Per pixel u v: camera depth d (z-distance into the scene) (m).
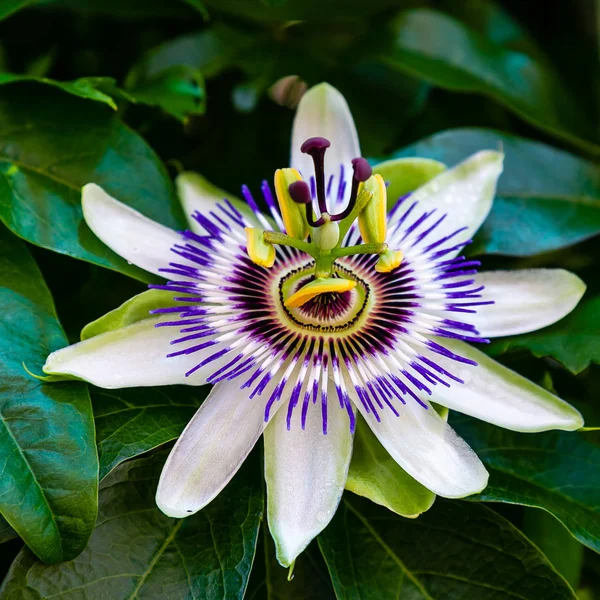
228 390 0.34
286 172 0.35
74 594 0.33
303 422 0.33
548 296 0.36
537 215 0.38
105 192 0.35
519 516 0.36
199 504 0.33
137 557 0.33
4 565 0.35
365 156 0.38
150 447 0.33
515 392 0.34
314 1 0.38
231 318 0.35
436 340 0.35
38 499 0.33
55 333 0.34
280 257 0.36
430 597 0.34
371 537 0.34
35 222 0.35
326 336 0.35
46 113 0.36
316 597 0.35
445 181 0.36
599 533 0.34
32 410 0.33
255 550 0.33
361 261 0.37
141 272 0.35
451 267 0.35
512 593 0.34
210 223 0.35
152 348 0.34
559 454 0.35
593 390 0.37
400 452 0.33
